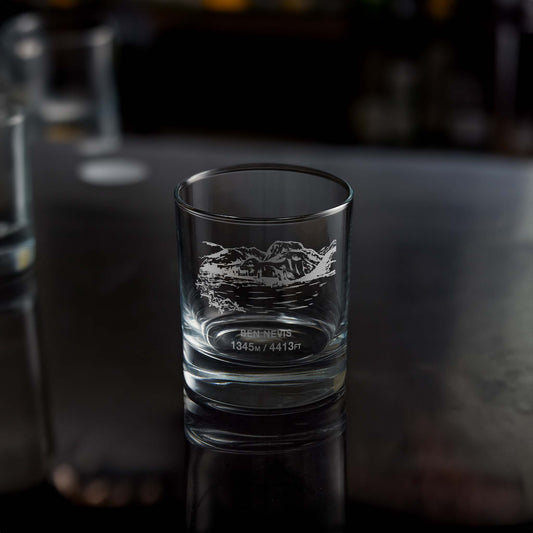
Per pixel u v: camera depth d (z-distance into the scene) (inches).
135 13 80.3
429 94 83.4
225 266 21.7
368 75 85.4
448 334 26.2
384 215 32.7
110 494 21.2
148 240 31.4
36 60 55.3
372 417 23.1
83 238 31.7
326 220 21.5
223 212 23.0
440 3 80.0
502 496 20.8
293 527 20.1
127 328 26.8
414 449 22.1
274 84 88.8
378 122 85.0
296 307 22.0
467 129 82.8
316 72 87.6
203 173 22.7
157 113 87.4
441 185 35.1
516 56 81.0
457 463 21.8
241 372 22.5
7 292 28.6
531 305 27.5
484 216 32.7
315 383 22.6
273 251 21.5
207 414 23.2
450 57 82.0
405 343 25.8
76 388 24.5
